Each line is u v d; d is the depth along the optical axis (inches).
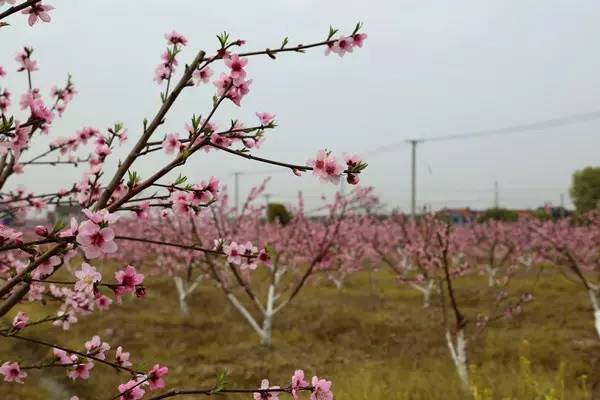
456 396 253.0
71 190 132.3
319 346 400.8
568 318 469.4
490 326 452.1
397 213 525.7
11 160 103.8
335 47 88.0
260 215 493.4
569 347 367.2
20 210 144.1
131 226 613.0
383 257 507.8
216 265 500.1
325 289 697.0
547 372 309.9
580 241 755.4
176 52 101.0
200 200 90.7
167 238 534.6
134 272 73.9
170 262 541.3
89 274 70.7
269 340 394.9
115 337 396.2
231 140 94.7
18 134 78.4
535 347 358.3
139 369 90.7
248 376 316.2
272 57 87.2
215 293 626.8
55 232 64.6
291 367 342.6
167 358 351.6
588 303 526.3
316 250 467.2
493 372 309.6
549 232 572.7
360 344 406.6
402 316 510.0
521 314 494.6
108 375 296.2
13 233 78.0
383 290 700.0
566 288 649.6
